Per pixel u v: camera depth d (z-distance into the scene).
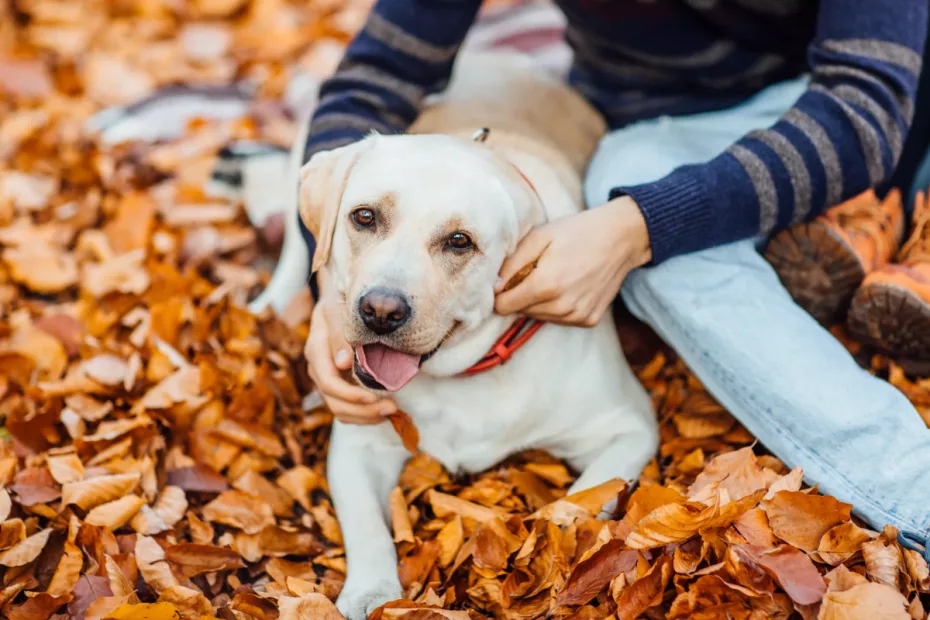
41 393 1.92
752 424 1.72
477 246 1.46
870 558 1.44
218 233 2.49
